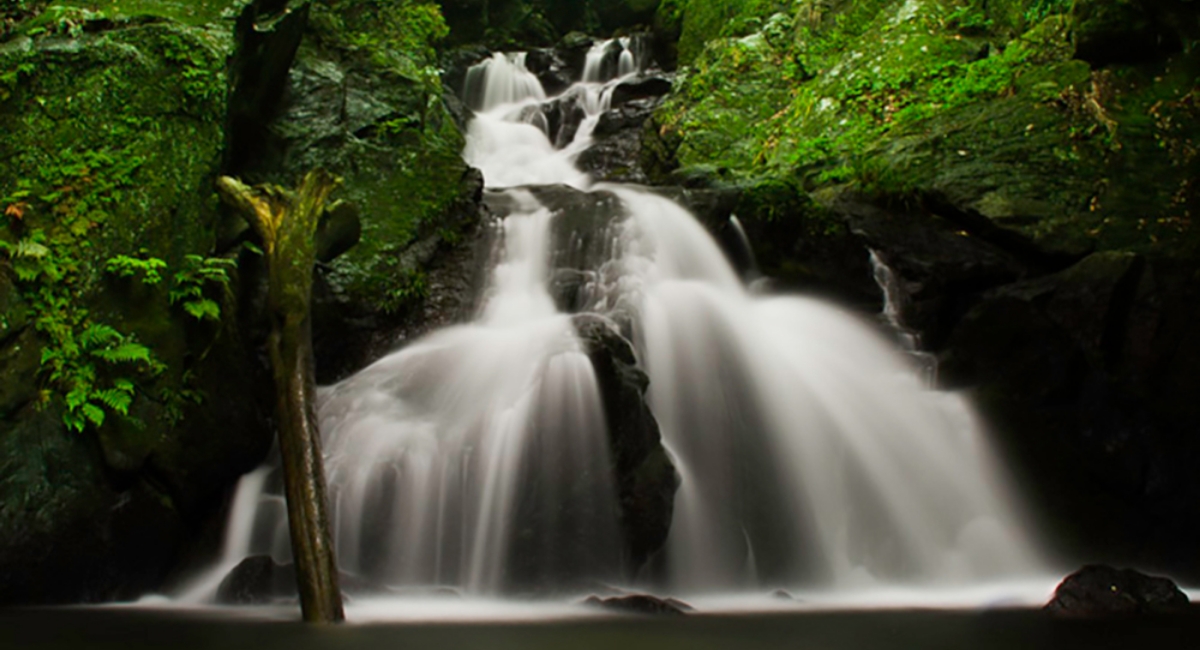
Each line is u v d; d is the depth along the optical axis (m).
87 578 6.81
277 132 10.77
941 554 8.41
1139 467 8.84
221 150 8.23
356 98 11.78
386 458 7.50
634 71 19.88
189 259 7.63
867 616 5.99
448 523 7.20
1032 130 11.16
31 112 7.33
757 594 7.54
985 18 14.05
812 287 10.78
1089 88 11.12
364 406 8.15
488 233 10.88
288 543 7.48
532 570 6.91
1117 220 9.80
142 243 7.39
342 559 7.12
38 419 6.60
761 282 10.78
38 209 7.08
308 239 6.97
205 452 7.53
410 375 8.49
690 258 10.62
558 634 5.04
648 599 6.20
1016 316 9.41
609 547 7.12
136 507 7.05
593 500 7.19
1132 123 10.52
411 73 12.99
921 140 11.62
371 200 10.53
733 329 9.34
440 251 10.59
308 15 11.73
